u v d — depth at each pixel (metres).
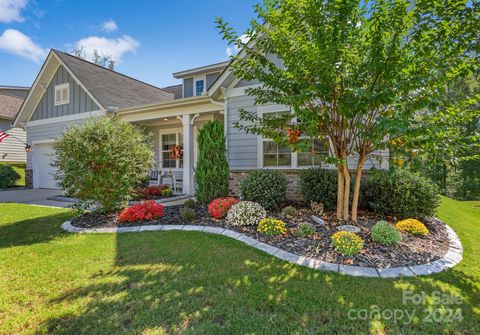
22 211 7.28
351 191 6.16
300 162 7.47
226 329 2.21
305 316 2.38
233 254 3.78
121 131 6.54
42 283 3.03
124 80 14.17
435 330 2.21
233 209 5.30
